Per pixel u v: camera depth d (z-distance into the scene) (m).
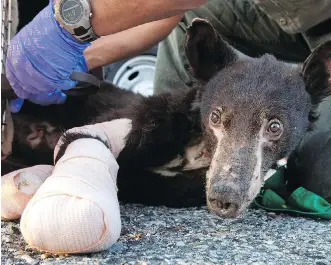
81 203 1.25
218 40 1.53
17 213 1.40
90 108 1.70
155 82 2.10
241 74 1.48
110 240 1.27
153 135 1.57
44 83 1.49
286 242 1.38
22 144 1.68
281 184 1.67
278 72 1.50
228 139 1.40
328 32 1.79
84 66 1.61
